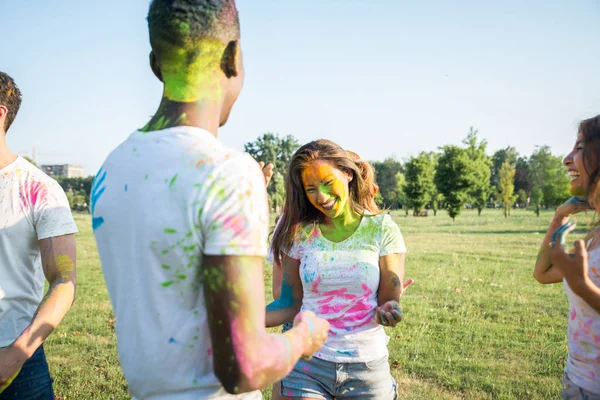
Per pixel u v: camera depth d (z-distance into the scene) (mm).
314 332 1620
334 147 2896
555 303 7812
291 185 2945
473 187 39188
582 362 2162
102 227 1605
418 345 5797
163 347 1502
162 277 1478
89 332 6539
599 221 2160
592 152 2086
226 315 1385
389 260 2902
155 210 1462
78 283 9922
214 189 1422
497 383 4746
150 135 1579
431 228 27062
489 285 9188
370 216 2969
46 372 2760
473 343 5910
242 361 1368
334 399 2916
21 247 2633
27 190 2639
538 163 68875
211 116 1627
